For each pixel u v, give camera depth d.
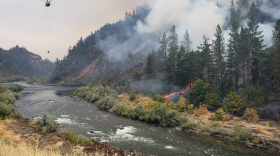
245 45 36.91
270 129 24.66
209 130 27.08
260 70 37.66
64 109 44.62
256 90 32.75
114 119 35.47
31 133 23.56
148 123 32.81
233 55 41.91
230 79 41.00
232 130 26.03
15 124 27.17
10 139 19.88
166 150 20.67
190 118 33.06
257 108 30.31
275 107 29.36
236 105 31.59
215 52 43.94
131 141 23.44
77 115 38.50
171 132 27.62
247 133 23.41
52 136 22.97
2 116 29.59
